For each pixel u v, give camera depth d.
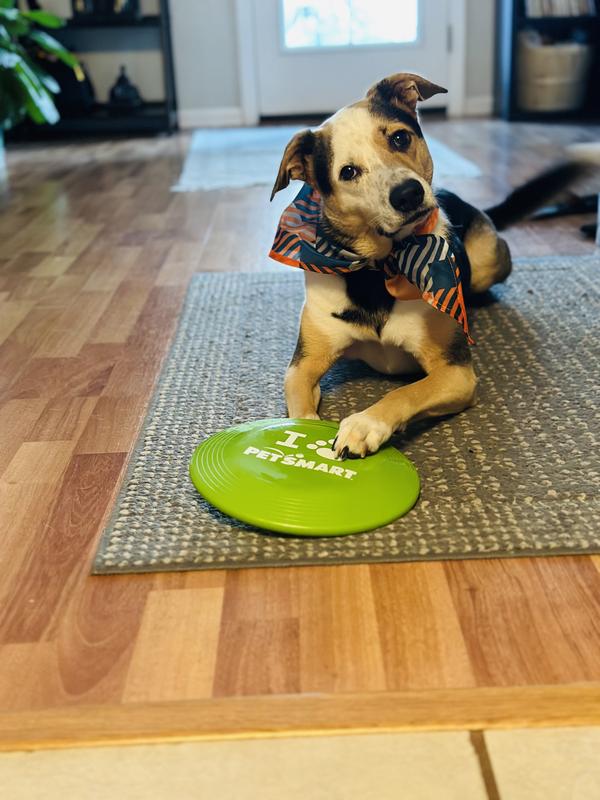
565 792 0.47
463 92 3.43
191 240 1.77
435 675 0.56
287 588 0.66
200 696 0.55
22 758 0.51
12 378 1.10
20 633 0.62
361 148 0.82
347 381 1.02
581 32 3.14
